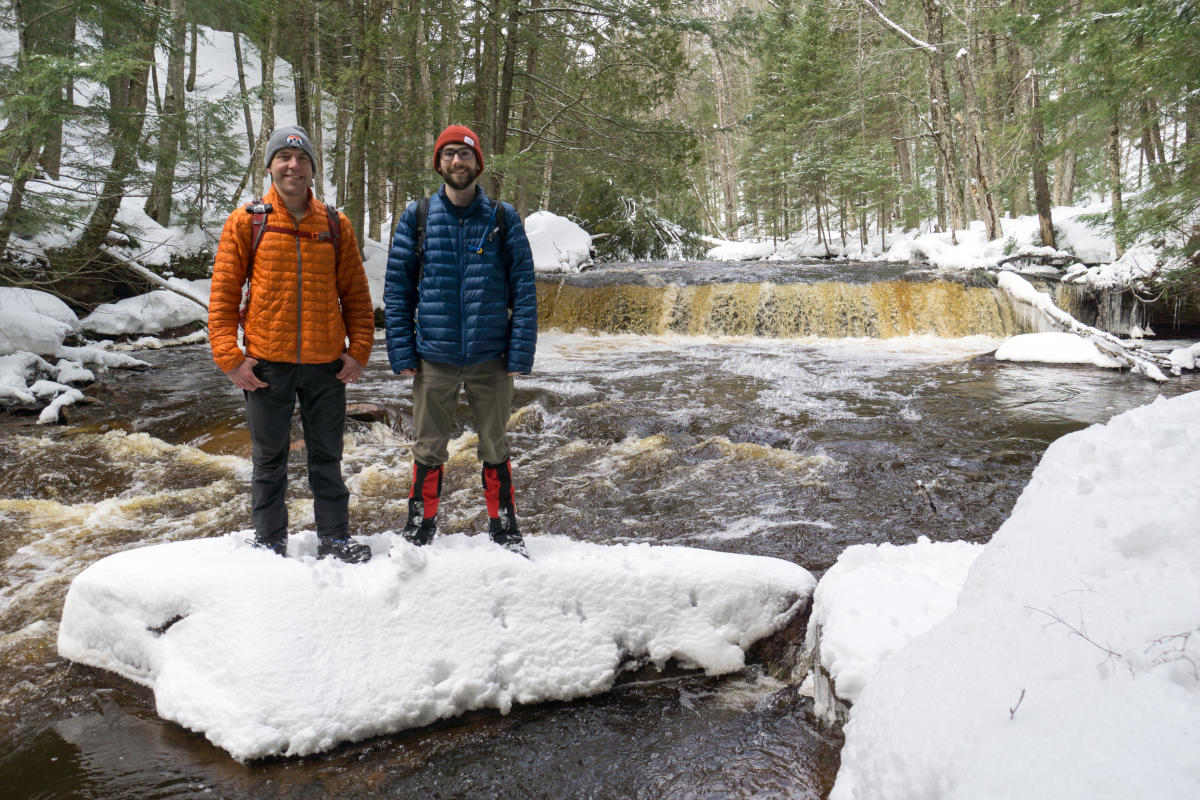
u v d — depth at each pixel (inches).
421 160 590.2
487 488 115.6
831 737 87.8
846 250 979.3
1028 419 270.4
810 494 198.4
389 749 89.8
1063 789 45.6
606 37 564.7
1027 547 74.8
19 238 419.2
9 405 293.6
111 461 232.8
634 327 554.3
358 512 190.9
